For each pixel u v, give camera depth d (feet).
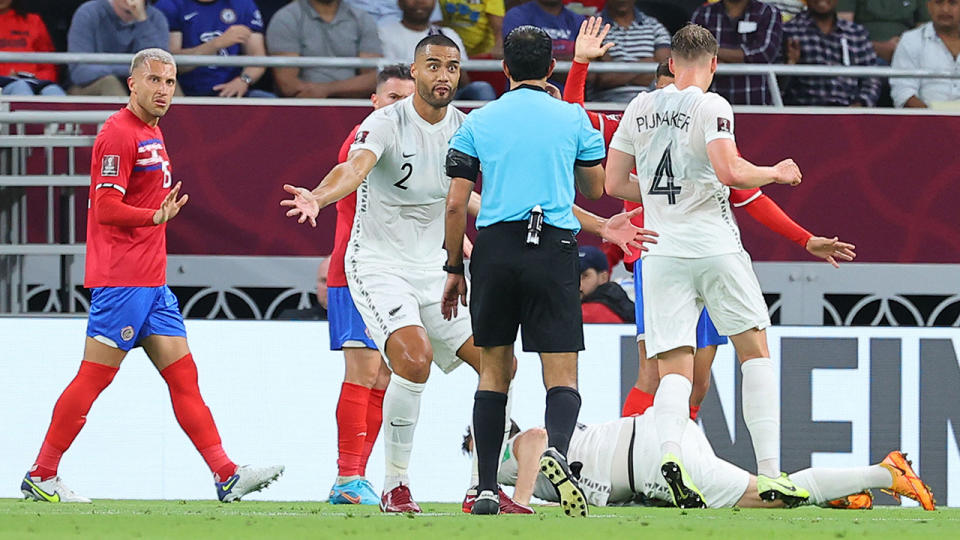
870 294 110.93
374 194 67.97
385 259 68.03
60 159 106.52
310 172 107.55
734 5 123.95
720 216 66.39
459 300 68.95
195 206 106.93
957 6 128.36
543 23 122.93
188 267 106.93
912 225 110.42
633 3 123.95
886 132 110.22
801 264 109.19
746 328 66.80
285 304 109.29
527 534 48.42
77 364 90.12
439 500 90.22
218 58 110.83
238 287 107.14
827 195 110.11
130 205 73.77
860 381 92.38
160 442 89.66
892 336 92.58
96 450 89.35
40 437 89.66
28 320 89.92
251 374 90.68
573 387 57.67
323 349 91.15
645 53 123.75
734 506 73.67
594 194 60.85
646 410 78.23
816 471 74.43
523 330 58.08
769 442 66.90
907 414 92.48
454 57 66.85
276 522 54.75
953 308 112.78
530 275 56.95
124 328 74.43
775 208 70.85
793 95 124.47
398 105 67.77
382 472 88.89
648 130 66.49
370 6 123.75
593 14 128.26
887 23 135.13
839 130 110.01
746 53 123.24
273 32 120.57
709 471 73.82
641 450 75.20
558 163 57.88
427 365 64.90
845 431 92.17
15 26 121.19
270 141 107.34
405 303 66.18
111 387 89.71
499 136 57.93
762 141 109.91
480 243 57.88
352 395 79.77
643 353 81.41
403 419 65.16
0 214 105.29
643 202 67.82
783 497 66.64
